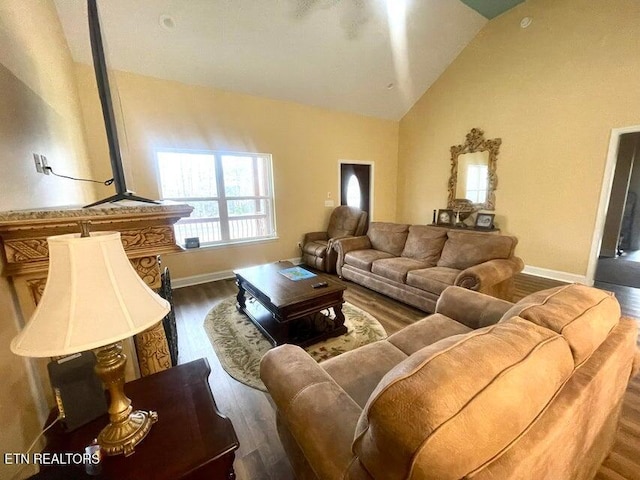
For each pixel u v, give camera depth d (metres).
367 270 3.53
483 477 0.53
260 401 1.76
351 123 5.21
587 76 3.37
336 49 3.71
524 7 3.78
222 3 2.76
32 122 1.47
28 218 0.93
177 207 1.23
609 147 3.29
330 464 0.75
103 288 0.67
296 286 2.47
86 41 2.78
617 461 1.27
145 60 3.12
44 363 1.11
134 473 0.73
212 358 2.20
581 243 3.61
